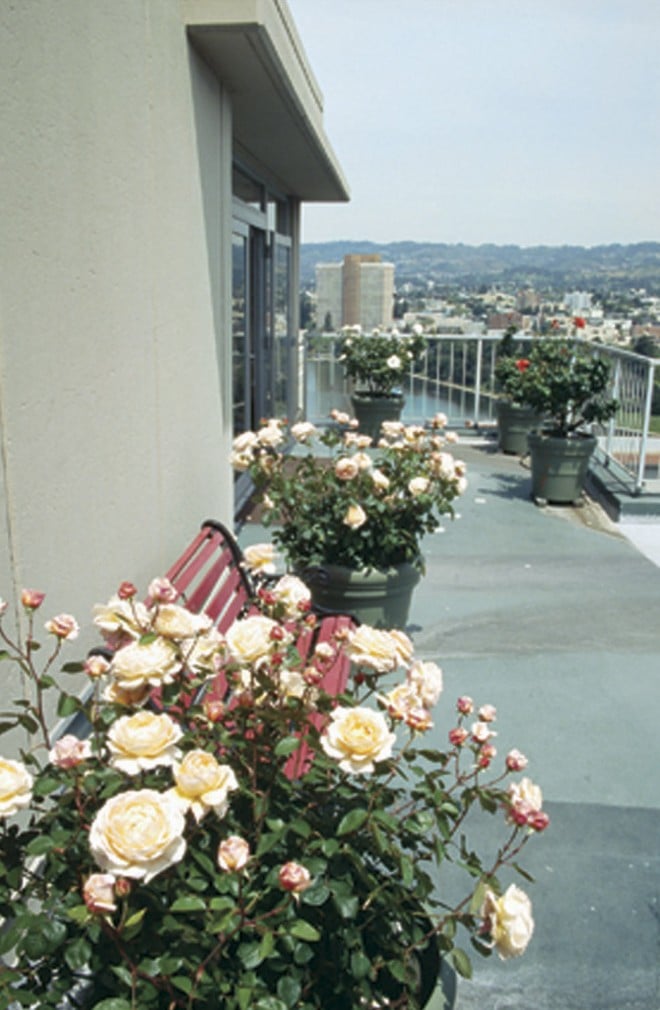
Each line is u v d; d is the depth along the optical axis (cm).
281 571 519
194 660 173
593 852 282
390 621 406
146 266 319
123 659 155
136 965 141
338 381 1106
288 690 172
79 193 250
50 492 232
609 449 809
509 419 975
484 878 153
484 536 660
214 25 366
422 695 169
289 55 460
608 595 531
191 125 384
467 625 478
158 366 337
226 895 153
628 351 757
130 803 131
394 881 168
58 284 236
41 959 157
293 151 711
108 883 125
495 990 227
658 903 259
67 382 243
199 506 415
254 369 839
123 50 288
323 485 400
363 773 158
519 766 167
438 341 1091
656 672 421
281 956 154
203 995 142
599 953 240
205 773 137
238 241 686
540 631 471
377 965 160
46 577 230
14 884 144
